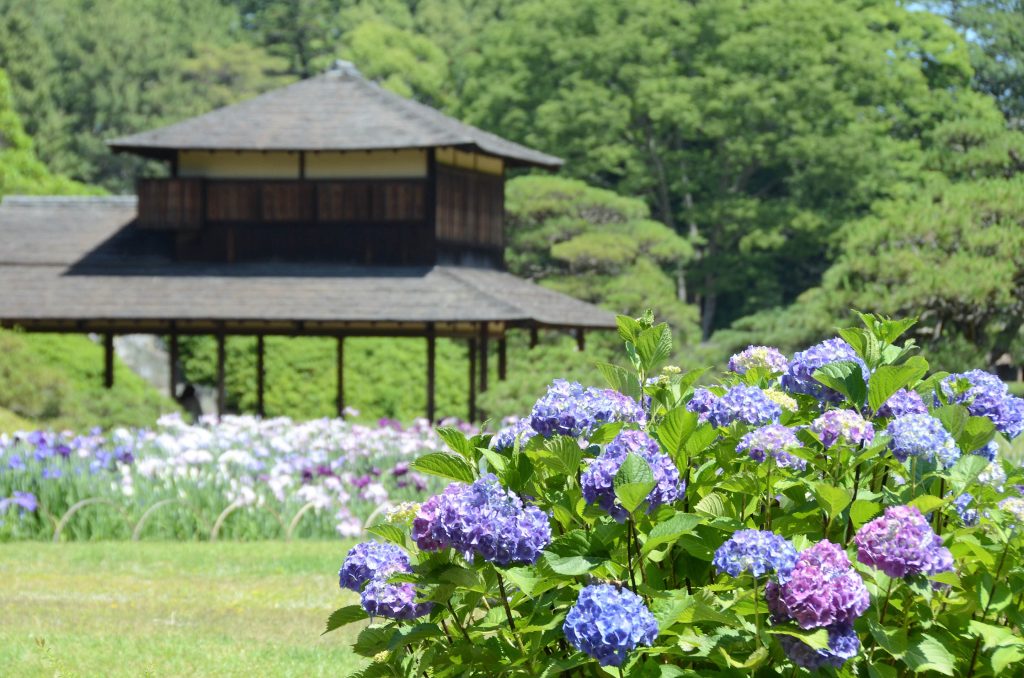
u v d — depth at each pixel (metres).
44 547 17.34
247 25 102.44
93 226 39.69
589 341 52.00
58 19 94.44
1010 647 4.80
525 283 39.00
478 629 5.23
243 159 37.28
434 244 36.47
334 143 35.56
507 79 66.19
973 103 67.12
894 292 38.34
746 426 5.28
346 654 10.16
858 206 65.06
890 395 5.42
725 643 4.76
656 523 5.00
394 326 37.12
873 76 64.38
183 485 19.11
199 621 11.88
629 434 4.98
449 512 4.81
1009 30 74.12
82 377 40.03
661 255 55.59
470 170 38.31
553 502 5.25
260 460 20.56
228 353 45.50
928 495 5.09
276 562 15.88
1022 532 4.98
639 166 64.50
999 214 39.59
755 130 63.47
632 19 64.75
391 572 5.35
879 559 4.58
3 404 28.25
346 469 20.64
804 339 43.50
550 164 39.34
